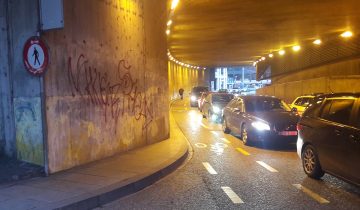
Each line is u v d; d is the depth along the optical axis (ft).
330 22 73.61
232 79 428.15
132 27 36.47
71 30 27.76
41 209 18.44
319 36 91.20
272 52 133.80
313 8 60.85
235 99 50.65
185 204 20.85
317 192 23.03
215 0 53.42
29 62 24.70
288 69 137.59
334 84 82.07
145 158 31.55
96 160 30.58
